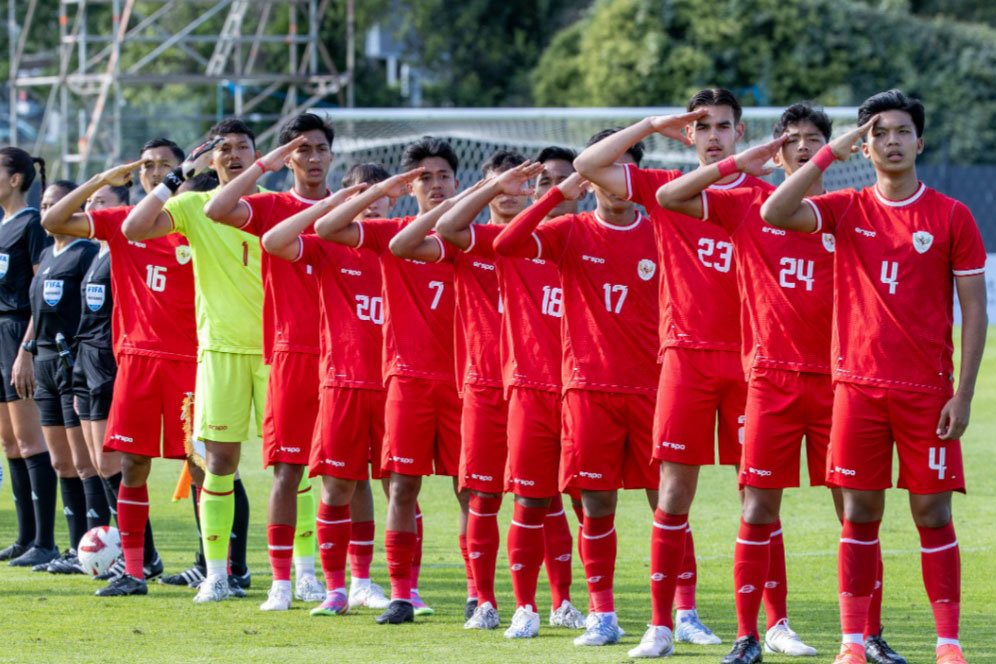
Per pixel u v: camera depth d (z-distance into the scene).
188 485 28.28
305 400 25.77
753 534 21.23
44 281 30.05
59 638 22.70
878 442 20.08
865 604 20.28
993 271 80.38
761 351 21.31
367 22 108.31
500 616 25.38
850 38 99.81
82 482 30.47
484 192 23.34
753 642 21.05
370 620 24.75
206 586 26.64
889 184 20.09
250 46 104.75
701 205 21.41
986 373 63.72
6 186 31.86
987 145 102.56
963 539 32.03
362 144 76.75
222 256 26.45
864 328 20.03
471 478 24.27
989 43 103.50
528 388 23.61
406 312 24.88
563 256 23.06
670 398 21.98
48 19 117.69
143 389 27.22
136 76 85.31
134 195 39.81
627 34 97.69
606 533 22.92
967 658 21.00
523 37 113.50
